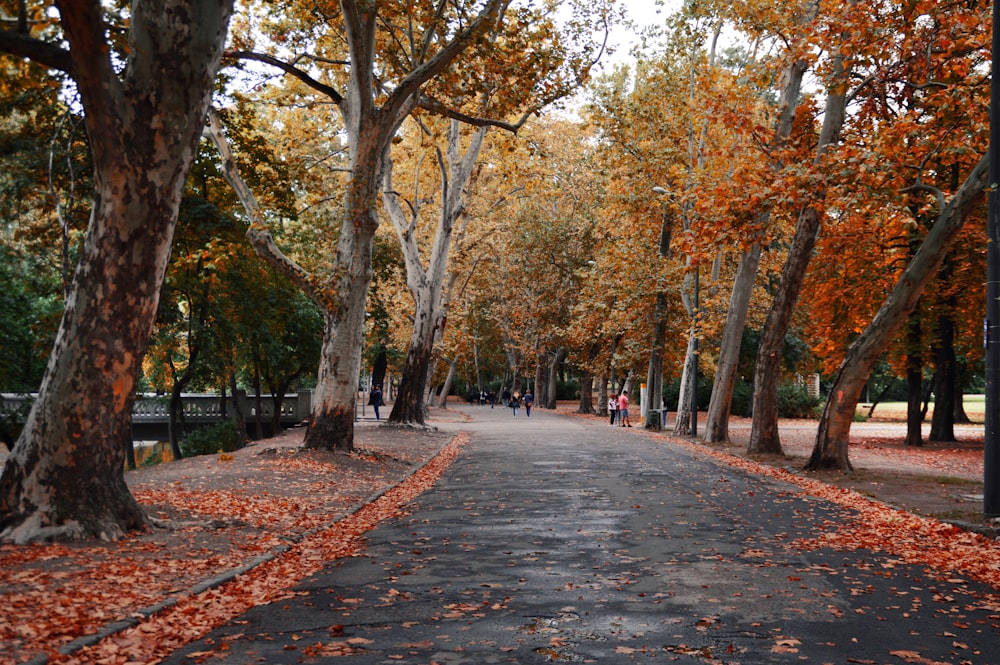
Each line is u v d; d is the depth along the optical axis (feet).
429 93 75.41
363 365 253.65
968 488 60.18
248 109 86.74
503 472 72.02
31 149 65.51
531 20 71.36
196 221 89.30
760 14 82.74
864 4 63.00
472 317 236.02
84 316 34.60
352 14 65.57
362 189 72.08
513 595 26.78
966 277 110.63
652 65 124.57
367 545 36.60
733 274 150.92
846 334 123.34
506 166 113.50
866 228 92.79
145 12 34.71
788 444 118.11
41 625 21.42
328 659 19.99
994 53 43.34
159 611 24.18
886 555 34.30
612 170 134.00
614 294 147.23
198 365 114.93
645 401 154.61
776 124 97.86
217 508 44.06
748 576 29.76
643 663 19.70
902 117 59.77
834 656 20.33
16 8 34.45
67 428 34.17
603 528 41.19
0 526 33.14
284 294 118.73
